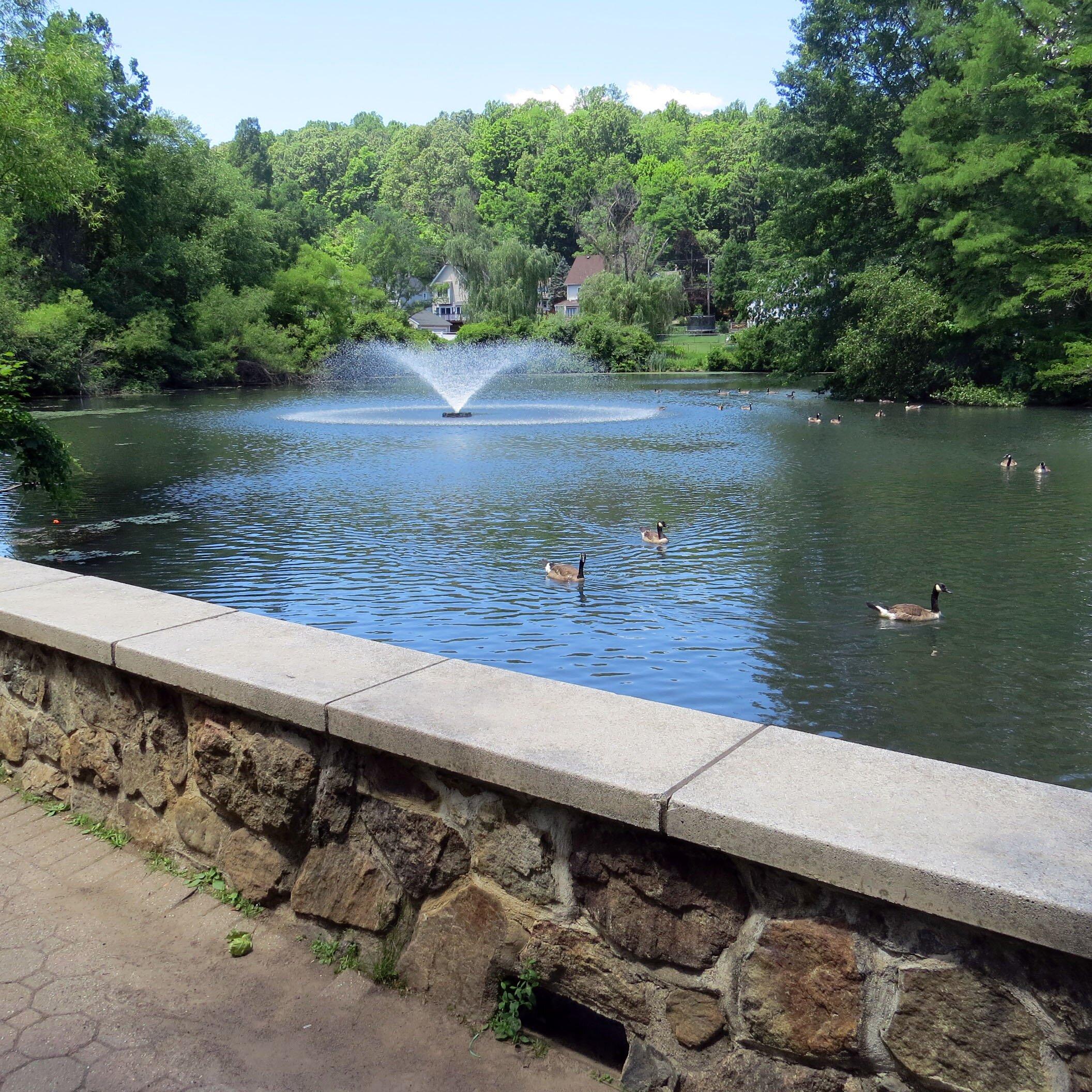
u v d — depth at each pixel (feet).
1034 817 7.07
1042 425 113.39
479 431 110.93
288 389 195.11
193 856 11.44
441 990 9.21
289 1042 8.80
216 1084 8.25
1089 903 5.85
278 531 55.21
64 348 160.04
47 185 67.36
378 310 276.82
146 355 180.24
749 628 36.83
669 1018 7.89
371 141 551.59
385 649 11.29
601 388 191.42
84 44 94.58
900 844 6.66
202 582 43.96
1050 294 124.57
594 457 88.02
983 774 7.87
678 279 268.82
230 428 114.21
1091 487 68.95
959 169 131.64
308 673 10.41
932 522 57.26
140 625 12.37
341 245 393.91
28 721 13.64
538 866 8.53
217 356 195.52
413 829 9.36
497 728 8.86
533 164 441.27
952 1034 6.58
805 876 6.87
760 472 78.33
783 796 7.45
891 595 41.42
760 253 224.74
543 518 59.26
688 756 8.25
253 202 252.21
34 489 47.39
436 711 9.27
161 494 67.87
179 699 11.32
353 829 9.86
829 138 162.50
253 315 204.33
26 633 12.82
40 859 11.98
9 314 150.30
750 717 28.58
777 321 202.39
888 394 154.71
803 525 56.59
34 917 10.77
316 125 582.35
